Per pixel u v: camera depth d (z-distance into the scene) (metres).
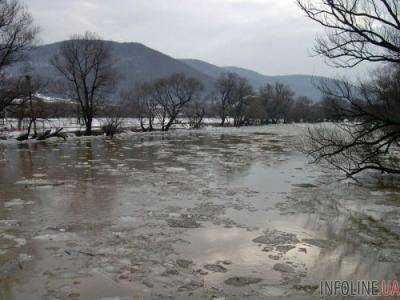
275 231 12.44
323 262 10.20
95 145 36.75
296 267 9.90
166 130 61.94
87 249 10.82
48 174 21.27
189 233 12.16
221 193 17.27
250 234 12.15
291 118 109.19
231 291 8.69
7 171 22.11
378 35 13.53
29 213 14.01
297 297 8.45
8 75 37.56
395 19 13.48
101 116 54.81
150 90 63.66
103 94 50.69
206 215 13.99
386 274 9.54
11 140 39.09
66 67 47.81
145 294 8.50
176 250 10.84
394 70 18.22
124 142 40.53
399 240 11.75
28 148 33.62
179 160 27.09
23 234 11.91
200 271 9.61
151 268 9.73
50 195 16.58
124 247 10.99
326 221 13.49
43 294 8.46
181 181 19.70
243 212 14.42
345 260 10.33
